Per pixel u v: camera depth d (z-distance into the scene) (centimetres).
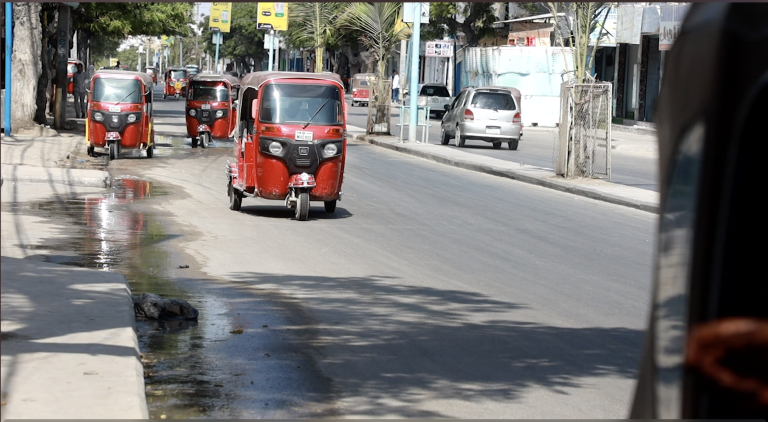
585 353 713
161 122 3978
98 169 2078
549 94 4584
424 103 5253
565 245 1275
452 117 3175
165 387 592
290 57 11231
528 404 577
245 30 10644
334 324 786
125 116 2312
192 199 1630
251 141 1453
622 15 4325
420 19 3141
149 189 1742
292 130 1418
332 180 1448
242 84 1525
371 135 3484
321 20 4694
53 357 600
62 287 820
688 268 174
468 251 1200
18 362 585
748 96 166
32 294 788
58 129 3122
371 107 3503
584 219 1562
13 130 2781
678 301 179
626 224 1521
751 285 164
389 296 909
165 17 4750
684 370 173
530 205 1730
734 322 161
